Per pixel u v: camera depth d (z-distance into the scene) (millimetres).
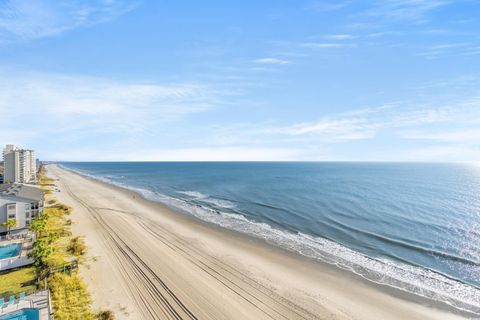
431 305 27328
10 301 24250
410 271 34719
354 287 30500
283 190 102875
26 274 30234
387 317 25109
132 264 33781
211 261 36062
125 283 28953
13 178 121625
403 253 40562
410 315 25578
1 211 48094
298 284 30672
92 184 130250
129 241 42500
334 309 25953
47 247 31453
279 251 41031
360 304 27094
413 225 54719
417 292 29703
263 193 96562
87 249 37844
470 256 39500
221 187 116688
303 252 40812
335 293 29016
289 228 53344
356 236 48156
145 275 30953
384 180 139500
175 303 25594
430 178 153500
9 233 46781
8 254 36531
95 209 66188
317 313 25141
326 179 147000
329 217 60812
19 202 49562
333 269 35062
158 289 27984
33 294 25625
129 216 60500
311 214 63594
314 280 31859
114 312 23734
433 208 70188
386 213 64375
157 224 54375
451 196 88500
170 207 73688
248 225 55688
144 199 86562
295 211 66750
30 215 50750
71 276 29281
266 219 60281
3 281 28500
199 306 25297
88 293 26438
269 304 26281
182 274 31656
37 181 130000
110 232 46906
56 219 53781
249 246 42906
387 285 31109
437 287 30797
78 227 49062
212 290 28344
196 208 72438
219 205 76188
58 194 88625
